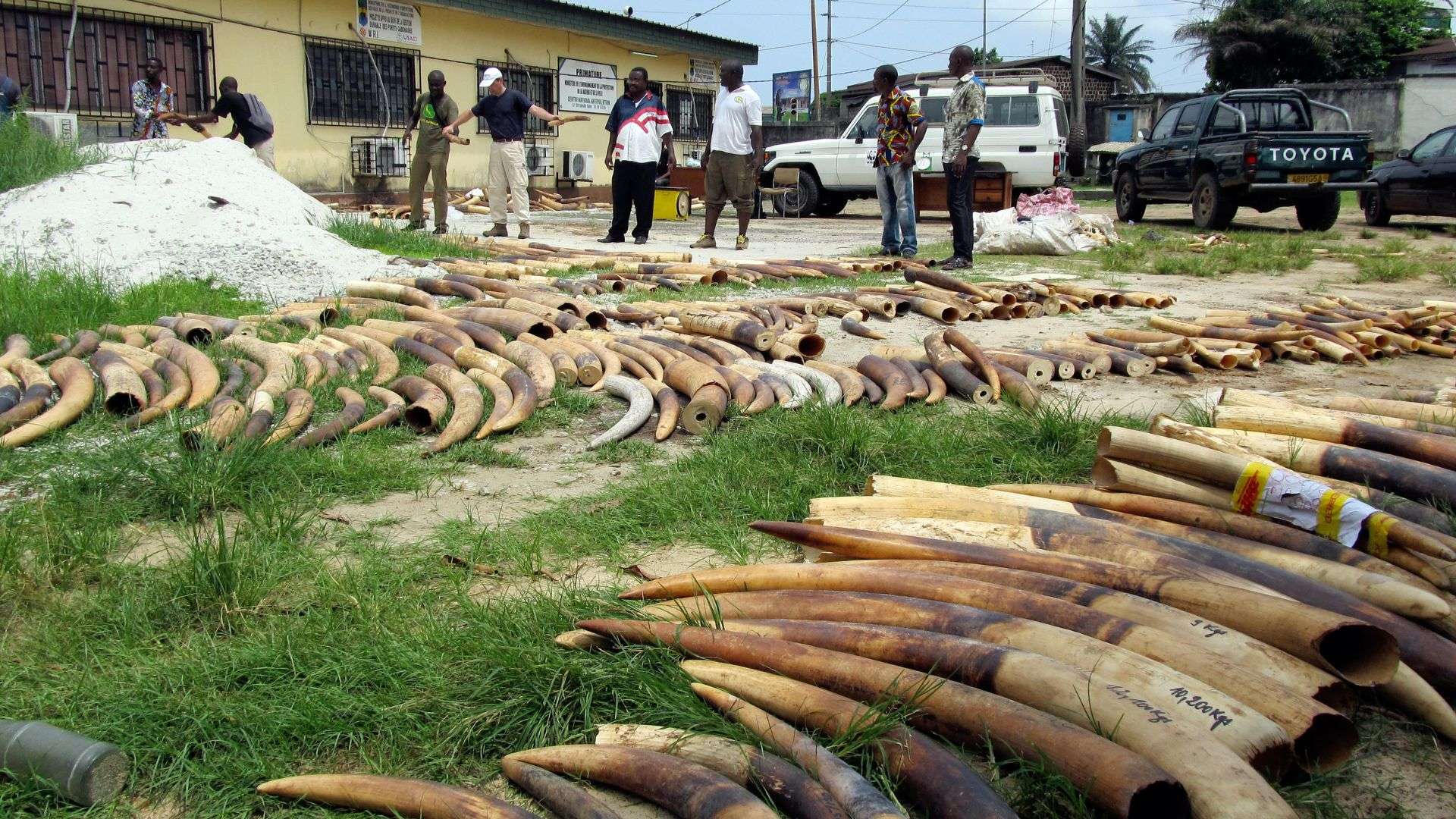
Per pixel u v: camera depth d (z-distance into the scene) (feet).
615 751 7.25
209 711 7.98
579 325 21.42
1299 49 131.64
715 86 94.58
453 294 25.94
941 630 8.29
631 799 7.29
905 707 7.54
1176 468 11.37
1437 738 8.00
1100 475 11.90
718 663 8.30
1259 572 9.39
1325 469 11.83
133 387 16.39
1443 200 53.93
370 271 29.43
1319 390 18.85
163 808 7.29
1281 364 21.40
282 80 59.26
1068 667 7.47
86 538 10.93
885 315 25.05
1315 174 49.90
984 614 8.35
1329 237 49.19
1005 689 7.58
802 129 114.62
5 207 29.99
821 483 13.33
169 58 53.93
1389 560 9.96
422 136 41.73
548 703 8.10
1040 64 160.66
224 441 13.93
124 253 27.96
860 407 16.63
